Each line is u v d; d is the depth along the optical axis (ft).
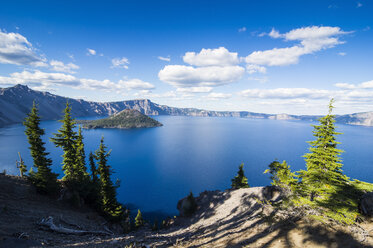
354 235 30.14
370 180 477.36
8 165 545.85
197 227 78.69
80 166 126.41
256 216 53.52
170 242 50.42
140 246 44.96
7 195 86.12
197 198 134.21
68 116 115.44
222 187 477.36
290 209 41.70
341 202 36.81
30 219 67.10
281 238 36.09
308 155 51.01
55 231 61.21
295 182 49.52
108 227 109.19
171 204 379.55
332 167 45.85
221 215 90.33
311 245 31.40
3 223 55.21
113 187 126.72
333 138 47.93
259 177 540.93
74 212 101.60
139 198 406.21
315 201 39.47
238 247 36.40
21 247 38.86
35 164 104.99
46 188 105.50
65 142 115.34
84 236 64.03
